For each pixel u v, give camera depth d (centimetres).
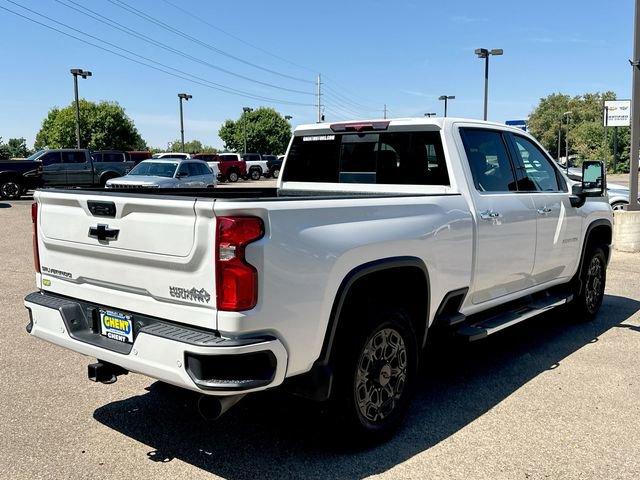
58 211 369
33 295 393
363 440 360
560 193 576
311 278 314
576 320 663
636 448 368
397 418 382
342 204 338
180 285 304
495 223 466
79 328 363
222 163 4025
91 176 2605
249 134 9100
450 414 418
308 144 553
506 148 515
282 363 303
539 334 623
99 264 346
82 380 482
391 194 412
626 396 451
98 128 7088
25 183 2395
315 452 362
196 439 379
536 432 389
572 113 10419
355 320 351
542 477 332
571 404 436
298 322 310
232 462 349
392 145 489
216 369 286
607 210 667
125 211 324
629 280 903
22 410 423
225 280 286
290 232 305
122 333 341
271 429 394
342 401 344
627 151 6675
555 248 562
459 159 454
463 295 444
